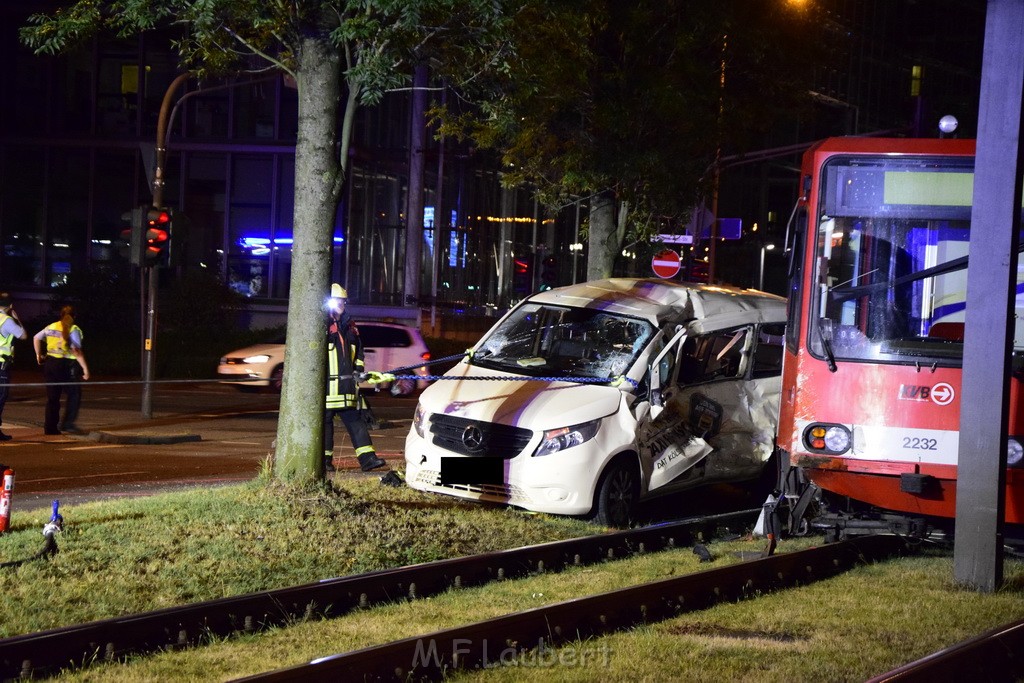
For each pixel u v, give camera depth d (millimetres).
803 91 25375
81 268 48156
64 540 10828
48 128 51344
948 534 12875
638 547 12914
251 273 50781
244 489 13336
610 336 15039
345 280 50750
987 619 9969
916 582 11602
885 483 12109
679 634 9312
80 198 51594
